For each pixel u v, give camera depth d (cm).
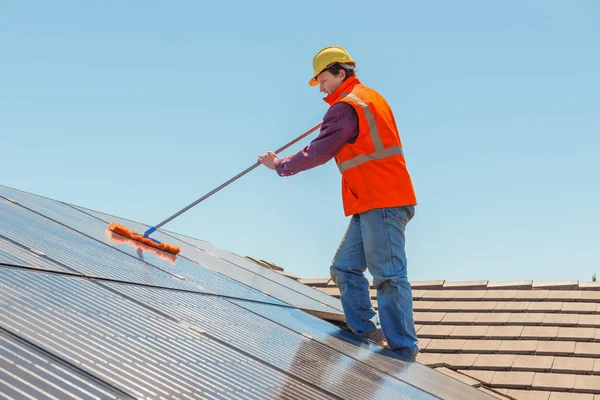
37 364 194
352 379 345
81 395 185
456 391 443
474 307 768
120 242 503
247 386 260
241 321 384
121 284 345
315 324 493
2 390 167
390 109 514
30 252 334
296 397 271
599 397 590
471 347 684
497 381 626
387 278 498
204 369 259
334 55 506
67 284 297
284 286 633
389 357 470
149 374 227
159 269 443
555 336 687
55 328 231
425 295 814
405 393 362
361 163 493
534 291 789
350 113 486
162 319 308
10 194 527
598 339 674
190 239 732
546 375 627
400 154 500
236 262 684
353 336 509
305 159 491
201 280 471
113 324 265
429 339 712
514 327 716
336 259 534
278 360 327
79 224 511
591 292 772
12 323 218
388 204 491
